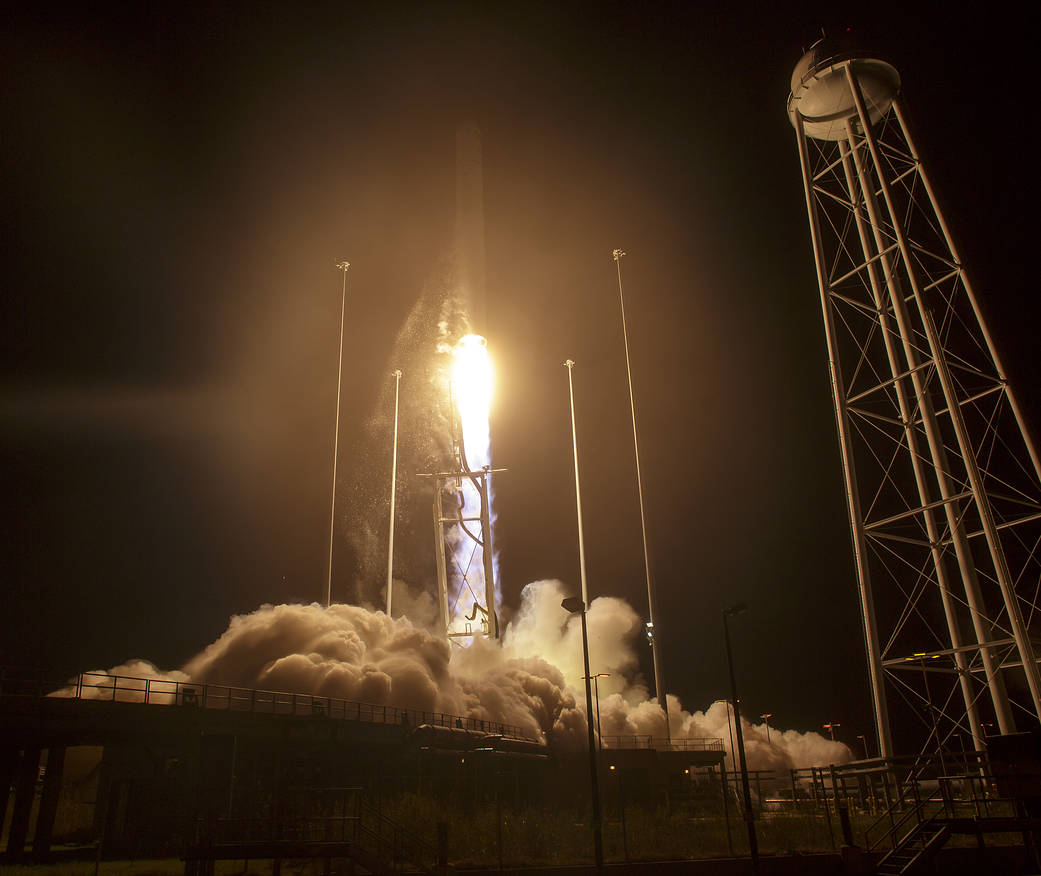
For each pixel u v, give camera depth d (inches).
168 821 1493.6
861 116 2164.1
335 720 1696.6
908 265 2020.2
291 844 1126.4
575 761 2479.1
